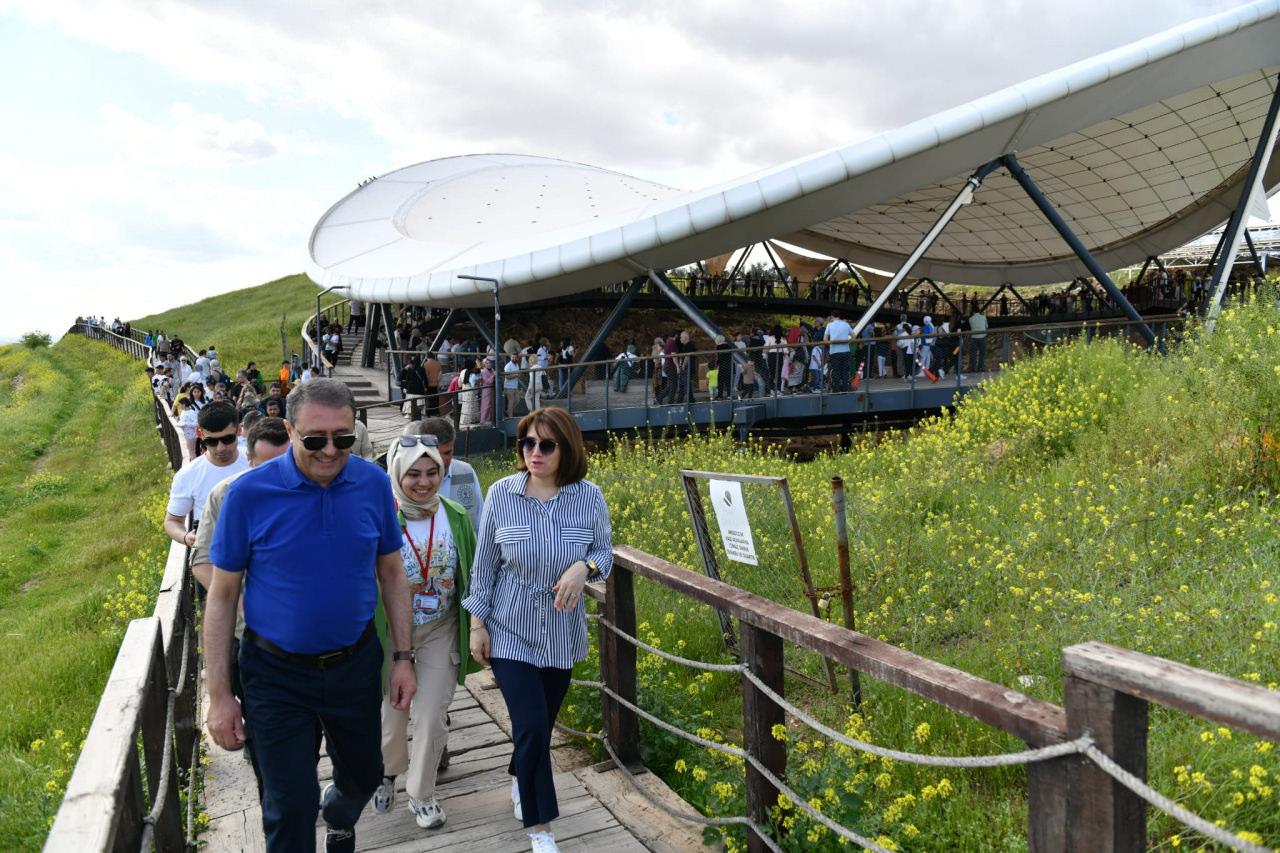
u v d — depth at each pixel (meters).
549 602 3.78
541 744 3.70
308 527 3.02
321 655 3.06
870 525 7.89
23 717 7.31
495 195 39.00
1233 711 1.67
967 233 40.06
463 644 4.11
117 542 14.84
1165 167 31.92
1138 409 9.67
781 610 3.36
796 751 4.39
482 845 3.97
